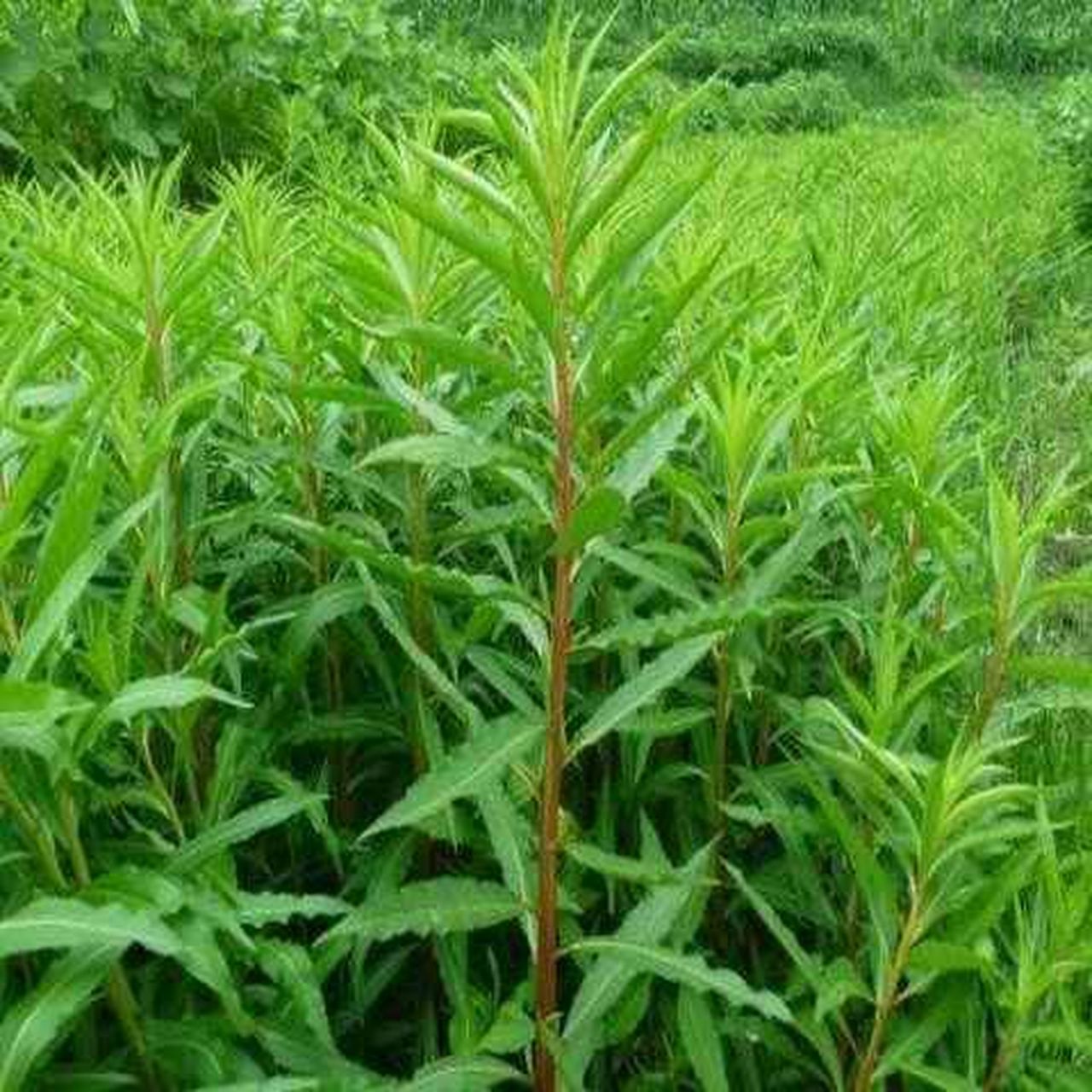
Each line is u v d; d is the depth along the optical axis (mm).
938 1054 2166
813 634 2523
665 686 1916
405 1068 2375
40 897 1582
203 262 2227
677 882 1872
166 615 2055
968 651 2289
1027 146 13977
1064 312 6996
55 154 7352
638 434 1818
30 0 7309
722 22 30547
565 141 1676
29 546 2010
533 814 2242
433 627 2340
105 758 1887
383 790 2584
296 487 2459
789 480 2242
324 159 6727
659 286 2875
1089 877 1899
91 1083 1672
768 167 7895
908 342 3721
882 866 2285
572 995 2400
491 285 2412
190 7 7848
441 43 11656
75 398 1961
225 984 1615
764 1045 2309
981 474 3420
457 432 2057
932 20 31078
